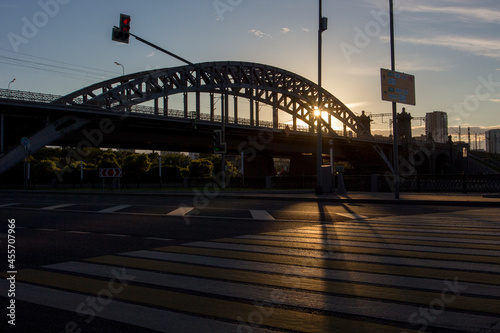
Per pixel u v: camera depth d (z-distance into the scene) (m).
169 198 24.31
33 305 4.23
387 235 8.57
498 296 4.34
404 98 20.56
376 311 3.94
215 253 6.88
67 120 45.59
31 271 5.72
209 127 56.94
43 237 9.03
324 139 78.38
